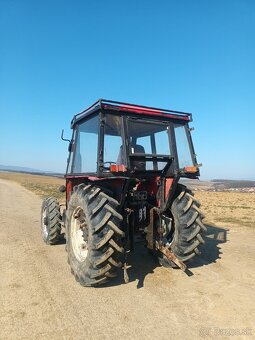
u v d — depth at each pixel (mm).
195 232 5711
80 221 5707
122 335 3699
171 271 5895
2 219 11992
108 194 5395
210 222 11812
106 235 4859
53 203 7922
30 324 3943
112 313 4242
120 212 5578
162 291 4977
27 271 5906
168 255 5531
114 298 4715
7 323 3969
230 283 5332
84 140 6215
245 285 5254
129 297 4750
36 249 7500
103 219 4891
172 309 4363
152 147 5918
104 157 5320
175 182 5641
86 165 5945
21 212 14102
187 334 3725
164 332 3768
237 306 4461
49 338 3633
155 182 5977
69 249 5762
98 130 5484
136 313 4242
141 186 6223
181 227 5730
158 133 5965
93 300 4645
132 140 5656
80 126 6523
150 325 3930
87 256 5051
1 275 5676
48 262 6484
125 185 5312
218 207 17875
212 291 4988
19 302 4566
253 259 6742
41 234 9070
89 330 3809
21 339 3607
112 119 5477
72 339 3613
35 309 4348
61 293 4895
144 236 6180
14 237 8781
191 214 5758
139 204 5898
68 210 5852
